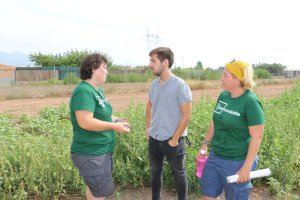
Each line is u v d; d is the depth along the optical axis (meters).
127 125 4.05
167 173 5.69
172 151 4.73
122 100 21.03
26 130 8.76
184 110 4.61
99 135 3.95
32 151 5.34
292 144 6.50
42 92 24.27
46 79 41.09
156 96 4.78
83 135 3.92
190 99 4.62
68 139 6.09
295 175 5.86
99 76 3.96
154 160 4.98
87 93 3.83
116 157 5.91
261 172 3.82
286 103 13.17
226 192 3.98
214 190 4.11
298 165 6.34
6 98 22.28
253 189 5.82
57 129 7.32
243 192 3.86
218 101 4.06
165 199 5.45
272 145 6.46
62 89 25.98
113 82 36.09
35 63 55.31
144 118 6.71
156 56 4.61
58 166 5.40
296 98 13.96
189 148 6.02
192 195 5.51
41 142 5.84
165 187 5.75
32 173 5.22
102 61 3.97
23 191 5.01
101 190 4.05
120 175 5.73
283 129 7.20
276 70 67.94
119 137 6.00
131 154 5.87
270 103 11.82
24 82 34.31
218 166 4.01
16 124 9.49
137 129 6.29
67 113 11.38
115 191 5.59
